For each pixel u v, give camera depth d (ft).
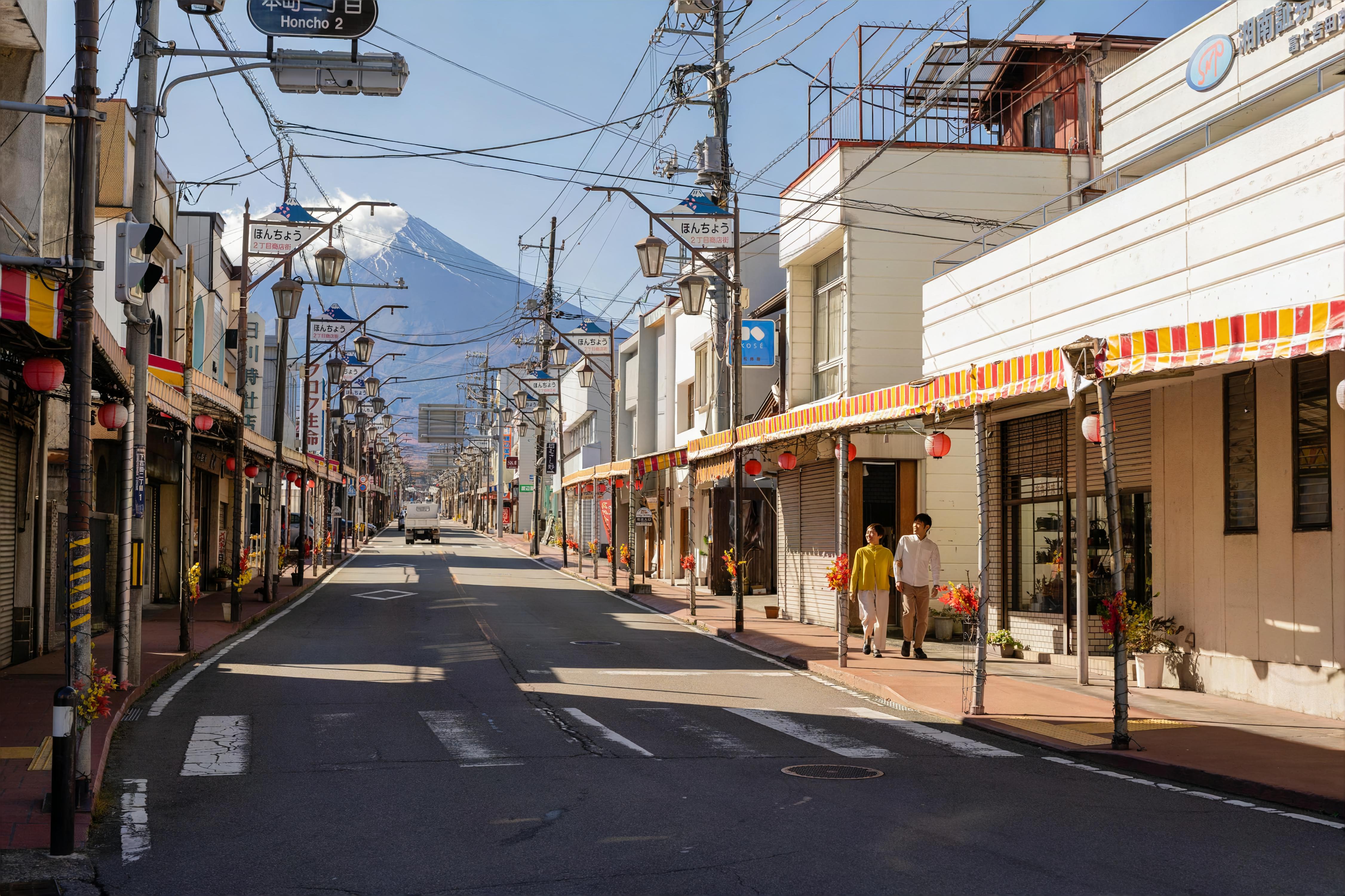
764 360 93.86
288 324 93.45
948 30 75.51
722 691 49.60
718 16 83.51
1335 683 40.14
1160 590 50.72
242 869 21.99
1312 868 21.97
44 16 46.11
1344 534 39.75
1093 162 79.10
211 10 48.73
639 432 158.30
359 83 43.62
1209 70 54.24
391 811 26.89
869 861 22.30
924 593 61.16
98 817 26.25
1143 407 52.90
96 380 44.42
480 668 55.06
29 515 55.31
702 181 83.56
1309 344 29.19
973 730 40.34
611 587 122.42
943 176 78.79
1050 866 21.97
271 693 46.55
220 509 113.60
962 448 75.46
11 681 47.52
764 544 114.62
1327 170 37.40
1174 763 31.81
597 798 28.14
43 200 53.93
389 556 189.26
